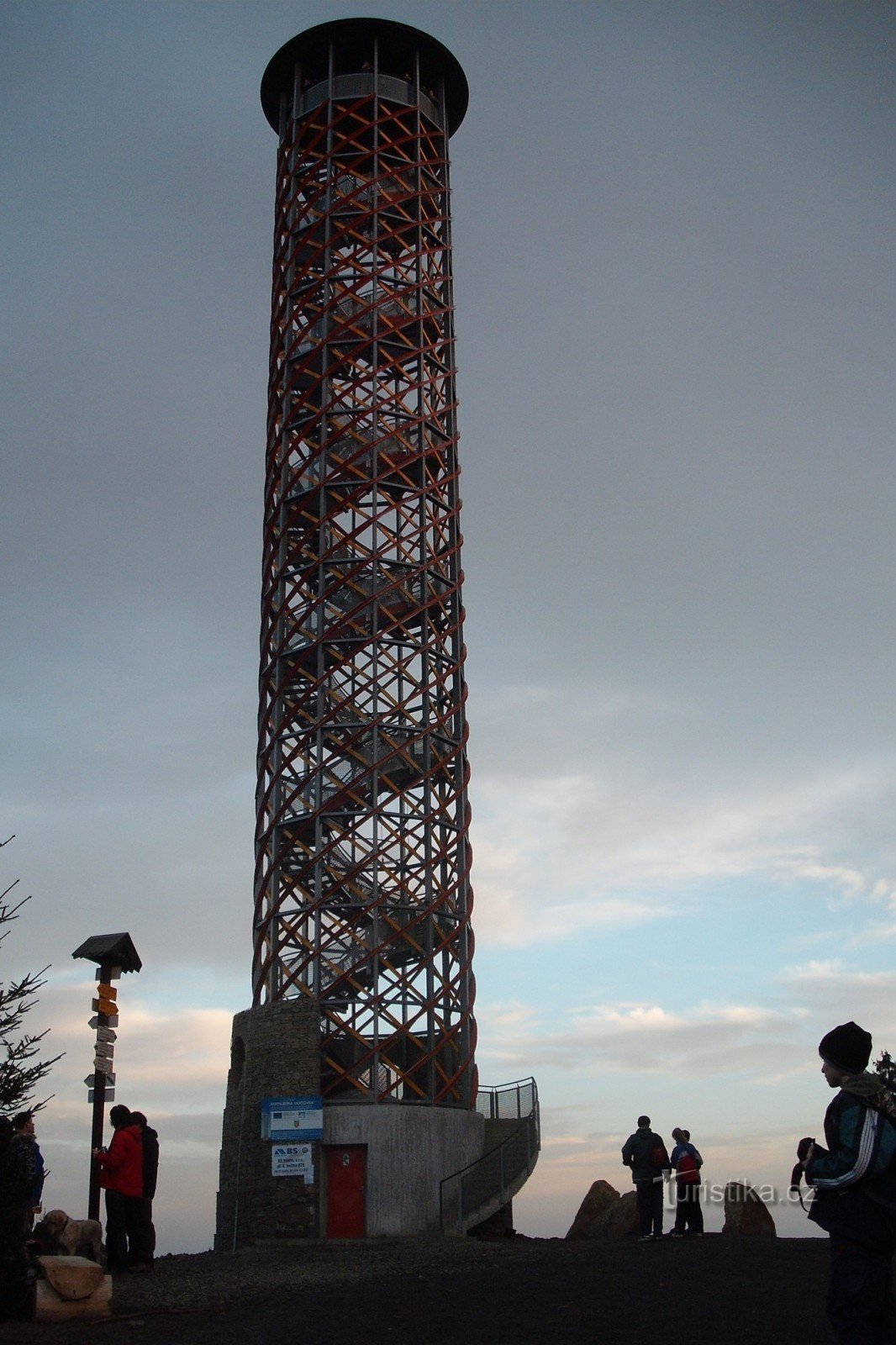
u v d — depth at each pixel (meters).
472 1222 36.00
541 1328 13.90
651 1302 15.52
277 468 44.84
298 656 41.62
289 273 46.09
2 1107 14.95
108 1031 20.17
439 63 48.69
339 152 46.50
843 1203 8.49
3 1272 14.73
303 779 40.19
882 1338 8.27
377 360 43.66
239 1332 14.05
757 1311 14.62
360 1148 36.44
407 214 46.00
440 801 41.12
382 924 38.72
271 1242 34.75
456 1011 39.44
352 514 42.25
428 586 42.28
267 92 49.41
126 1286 17.91
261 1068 37.34
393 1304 16.12
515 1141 37.72
